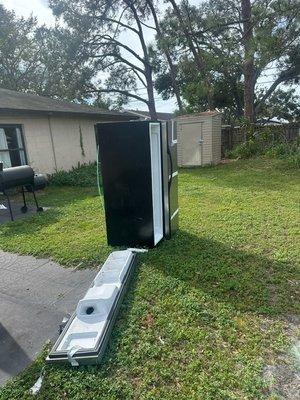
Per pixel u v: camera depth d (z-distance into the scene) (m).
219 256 3.46
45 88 22.12
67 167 11.27
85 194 7.81
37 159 9.88
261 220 4.64
